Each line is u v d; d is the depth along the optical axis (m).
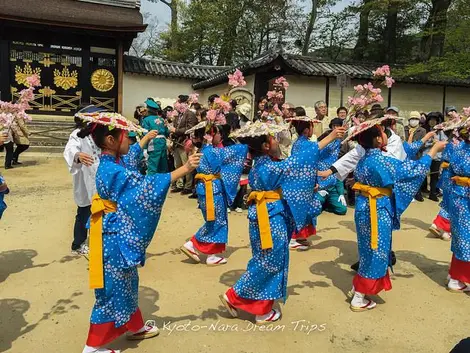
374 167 3.93
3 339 3.44
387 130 5.30
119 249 3.01
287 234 3.73
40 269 4.89
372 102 4.43
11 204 7.82
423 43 18.80
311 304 4.16
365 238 4.00
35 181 9.97
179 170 2.99
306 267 5.19
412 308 4.12
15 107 4.00
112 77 18.34
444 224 6.32
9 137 3.99
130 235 3.00
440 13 15.52
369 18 22.98
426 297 4.38
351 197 8.50
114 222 3.01
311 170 3.63
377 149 3.99
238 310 4.01
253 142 3.61
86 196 5.11
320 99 14.77
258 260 3.65
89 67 18.09
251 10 28.20
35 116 17.31
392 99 15.71
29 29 17.25
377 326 3.76
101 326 3.08
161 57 31.05
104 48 18.30
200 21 27.25
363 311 4.04
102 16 18.61
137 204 2.95
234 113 7.87
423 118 9.61
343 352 3.35
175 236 6.28
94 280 2.96
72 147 4.88
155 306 4.05
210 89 18.64
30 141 14.65
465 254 4.40
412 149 5.01
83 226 5.27
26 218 6.96
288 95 14.49
